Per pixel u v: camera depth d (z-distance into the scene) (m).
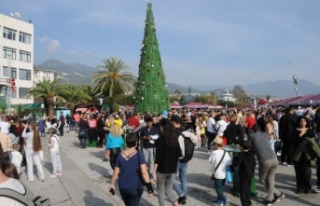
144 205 7.54
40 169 10.21
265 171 7.41
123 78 49.62
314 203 7.57
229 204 7.53
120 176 5.58
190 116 22.77
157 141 6.70
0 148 2.56
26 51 61.38
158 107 25.94
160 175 6.63
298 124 8.47
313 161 8.15
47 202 2.64
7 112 37.69
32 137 10.23
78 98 52.44
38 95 46.31
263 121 10.15
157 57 26.59
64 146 19.83
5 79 49.66
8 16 57.56
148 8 27.23
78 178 10.51
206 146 18.33
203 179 10.02
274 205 7.45
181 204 7.49
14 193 2.32
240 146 7.12
